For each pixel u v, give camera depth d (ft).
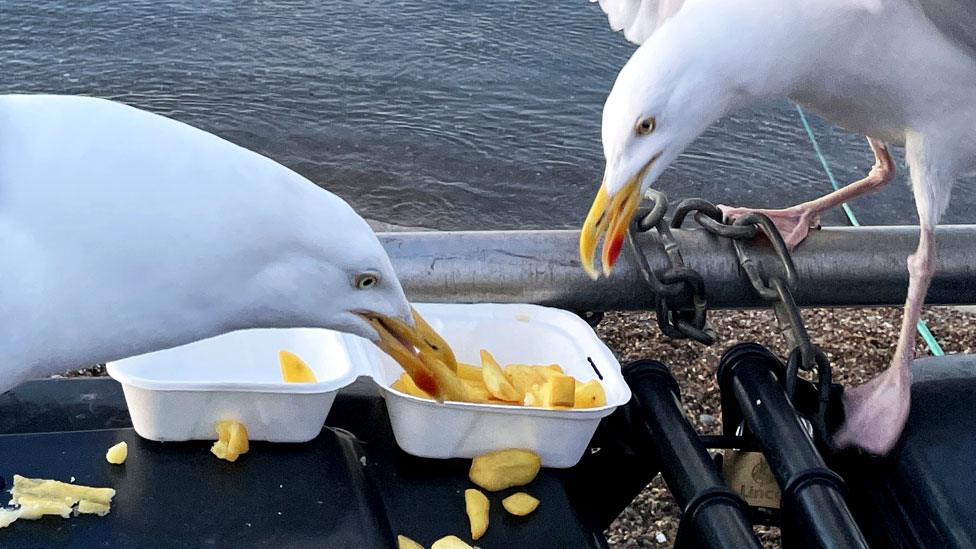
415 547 5.47
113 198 4.38
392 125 9.78
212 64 10.15
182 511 5.56
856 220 9.63
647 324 9.04
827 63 7.07
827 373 6.36
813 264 6.92
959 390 6.60
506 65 10.82
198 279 4.60
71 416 6.25
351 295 5.04
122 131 4.43
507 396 6.03
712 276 6.76
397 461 6.00
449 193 9.07
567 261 6.76
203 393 5.77
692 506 5.69
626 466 6.34
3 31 10.48
